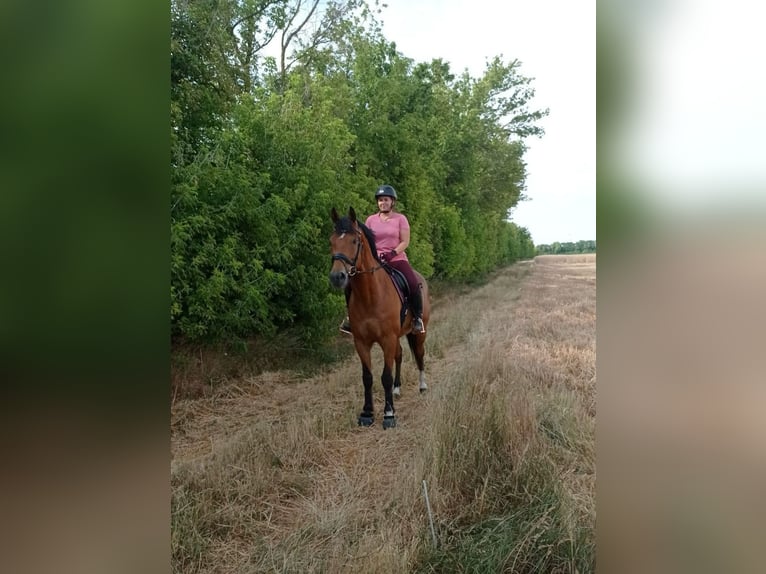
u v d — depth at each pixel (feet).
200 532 7.16
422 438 9.43
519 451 8.13
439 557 6.68
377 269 11.07
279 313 14.49
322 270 14.93
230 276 11.84
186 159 11.57
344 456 9.63
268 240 12.82
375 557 6.51
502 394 9.61
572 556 6.28
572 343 14.62
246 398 12.16
